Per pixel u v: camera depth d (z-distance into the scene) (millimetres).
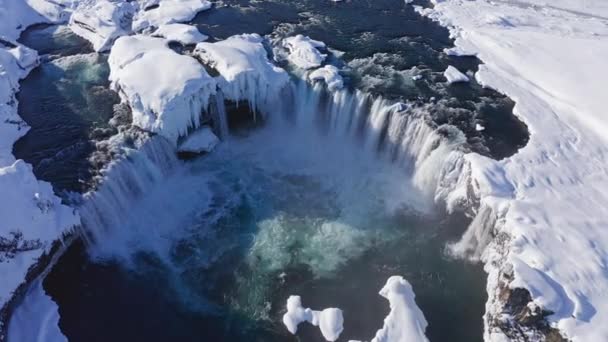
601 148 23281
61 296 19609
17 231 17672
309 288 20625
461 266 21328
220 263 21750
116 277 20906
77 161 22672
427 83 27766
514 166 21984
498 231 20094
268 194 25250
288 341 18750
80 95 27047
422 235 22828
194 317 19672
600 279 17359
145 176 23922
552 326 16484
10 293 17047
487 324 18625
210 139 26266
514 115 25562
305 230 23266
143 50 27344
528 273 17484
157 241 22625
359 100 26672
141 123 24312
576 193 20828
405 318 18938
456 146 23500
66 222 19594
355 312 19562
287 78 27375
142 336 18953
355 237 22844
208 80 25359
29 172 19188
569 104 25844
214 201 24750
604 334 15812
